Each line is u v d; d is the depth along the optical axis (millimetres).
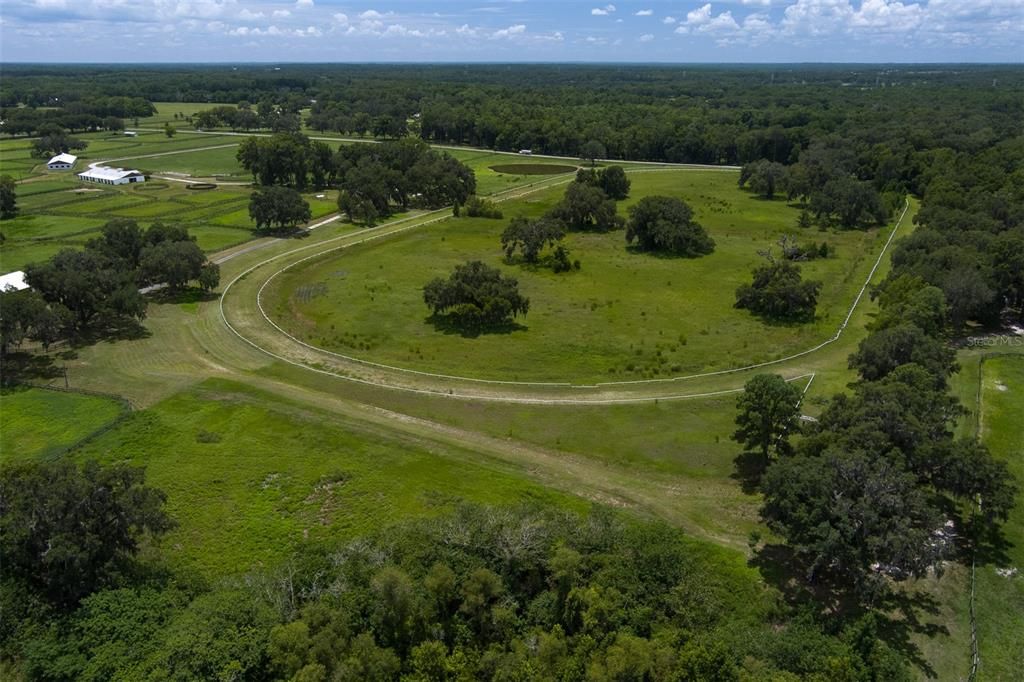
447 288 88188
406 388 71750
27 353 78000
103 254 94062
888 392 52406
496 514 45625
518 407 67875
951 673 37469
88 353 78500
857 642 36062
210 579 43938
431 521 46281
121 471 42906
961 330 88625
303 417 63969
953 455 46469
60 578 39312
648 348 82688
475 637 39156
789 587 43062
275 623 36969
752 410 55906
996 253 89500
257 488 53562
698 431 63312
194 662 33812
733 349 82562
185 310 93312
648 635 38531
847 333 87125
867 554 40281
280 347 82062
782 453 57719
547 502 51969
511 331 87562
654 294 102062
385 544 43781
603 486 54844
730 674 34000
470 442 61375
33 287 81062
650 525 45750
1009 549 47250
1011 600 42812
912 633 39969
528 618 40156
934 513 42938
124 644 35656
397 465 56781
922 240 100250
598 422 65062
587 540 43625
